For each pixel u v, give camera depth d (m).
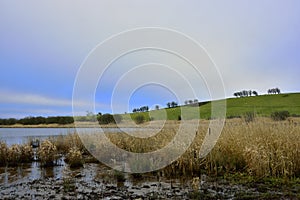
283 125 10.15
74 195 6.07
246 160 7.79
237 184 6.66
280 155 7.41
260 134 9.27
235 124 11.77
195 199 5.57
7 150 10.53
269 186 6.35
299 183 6.50
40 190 6.57
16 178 8.01
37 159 11.49
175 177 7.73
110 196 5.94
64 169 9.38
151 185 6.89
